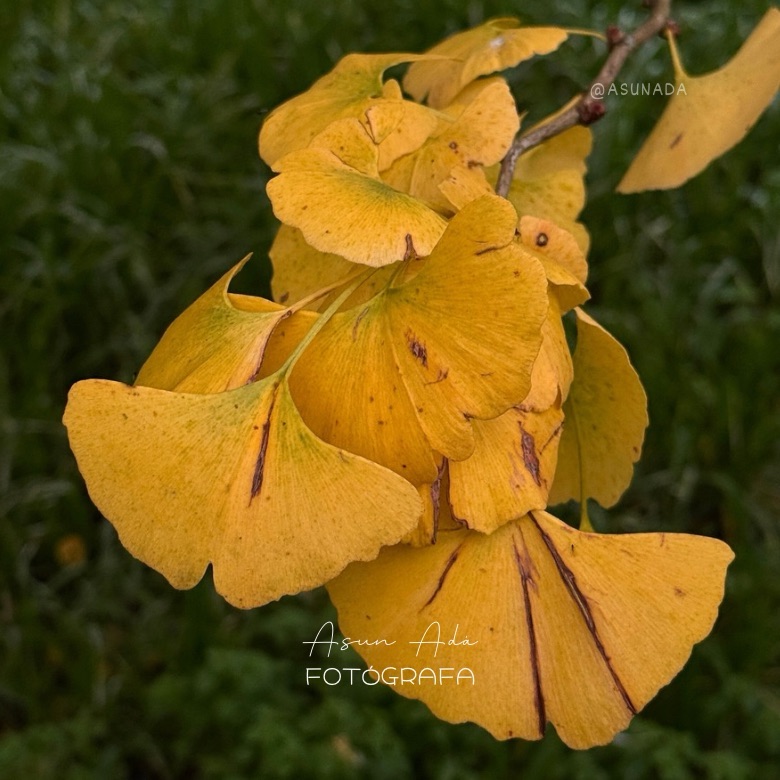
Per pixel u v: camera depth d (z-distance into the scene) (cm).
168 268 135
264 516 46
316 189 48
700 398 125
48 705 115
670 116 58
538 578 48
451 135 51
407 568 48
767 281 134
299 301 49
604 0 151
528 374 46
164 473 46
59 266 129
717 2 152
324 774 98
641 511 125
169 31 152
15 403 124
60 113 140
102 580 120
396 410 46
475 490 47
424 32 148
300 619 111
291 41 146
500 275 46
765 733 106
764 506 124
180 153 136
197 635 112
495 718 48
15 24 146
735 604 115
